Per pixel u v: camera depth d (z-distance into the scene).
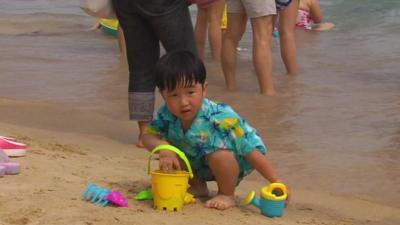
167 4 7.88
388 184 7.13
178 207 5.59
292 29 12.89
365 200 6.67
